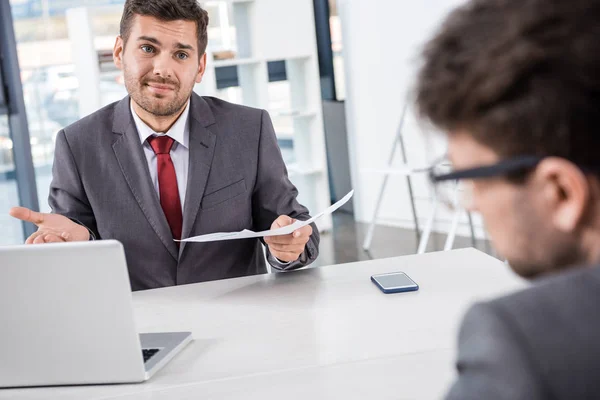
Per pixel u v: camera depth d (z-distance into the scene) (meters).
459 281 1.64
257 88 5.21
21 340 1.24
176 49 1.88
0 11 4.74
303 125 5.45
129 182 1.94
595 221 0.47
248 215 2.01
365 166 5.46
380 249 4.71
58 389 1.26
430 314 1.44
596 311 0.43
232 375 1.23
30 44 5.07
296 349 1.32
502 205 0.50
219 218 1.96
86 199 1.97
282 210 2.01
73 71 5.16
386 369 1.20
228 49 5.50
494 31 0.48
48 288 1.20
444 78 0.50
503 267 1.73
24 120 4.88
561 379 0.42
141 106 1.90
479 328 0.44
